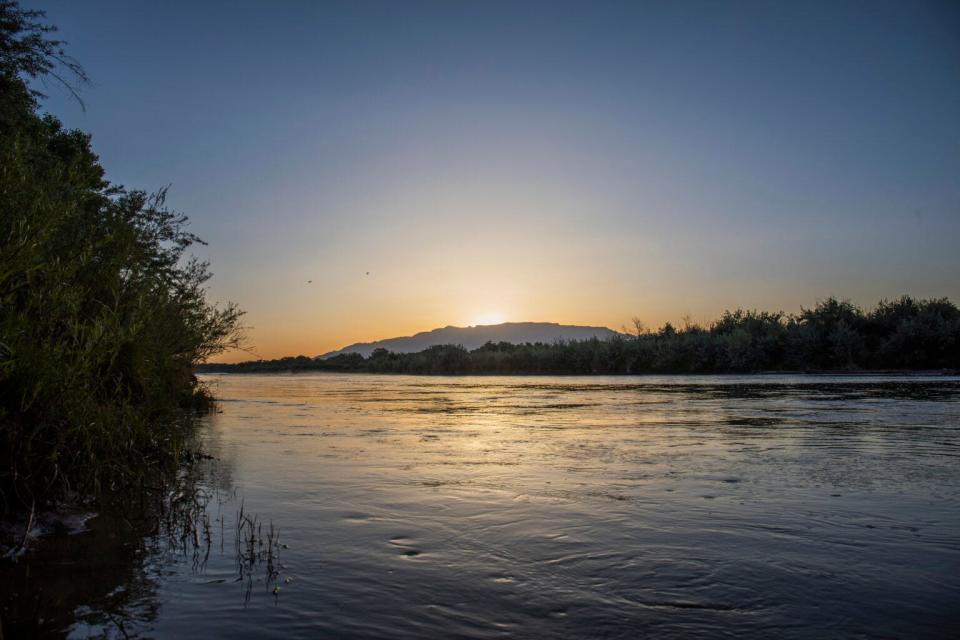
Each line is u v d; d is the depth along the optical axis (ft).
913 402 68.59
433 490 25.16
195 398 68.69
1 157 21.13
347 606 13.20
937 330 170.19
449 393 109.70
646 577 15.03
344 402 85.30
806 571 15.43
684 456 33.68
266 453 35.42
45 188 23.24
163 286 31.99
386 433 45.88
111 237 23.84
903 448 35.76
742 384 119.44
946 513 21.07
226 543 17.69
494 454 34.99
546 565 15.92
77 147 54.80
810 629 12.16
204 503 22.67
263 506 22.30
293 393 115.03
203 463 31.81
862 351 180.45
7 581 14.51
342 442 40.52
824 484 26.00
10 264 18.35
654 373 216.74
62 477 20.27
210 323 45.21
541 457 33.78
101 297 28.27
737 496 23.84
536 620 12.55
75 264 23.02
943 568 15.64
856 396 79.15
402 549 17.29
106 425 22.50
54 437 20.29
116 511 21.13
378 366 360.28
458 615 12.78
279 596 13.74
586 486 25.89
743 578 14.94
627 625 12.32
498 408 70.44
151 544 17.54
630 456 33.88
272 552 16.93
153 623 12.24
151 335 29.94
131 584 14.40
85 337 22.29
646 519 20.44
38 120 37.29
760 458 32.76
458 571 15.47
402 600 13.57
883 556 16.57
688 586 14.44
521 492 24.72
